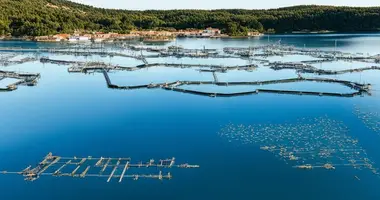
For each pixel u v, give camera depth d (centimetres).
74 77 15825
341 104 11288
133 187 6688
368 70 17138
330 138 8581
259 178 6919
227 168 7294
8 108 11281
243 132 9056
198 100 11925
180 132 9175
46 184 6788
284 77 15550
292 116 10194
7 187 6700
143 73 16600
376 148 8025
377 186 6600
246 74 16338
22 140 8762
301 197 6334
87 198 6359
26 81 14725
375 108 10844
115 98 12338
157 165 7438
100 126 9688
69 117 10406
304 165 7319
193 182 6831
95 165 7444
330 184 6681
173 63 19362
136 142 8588
